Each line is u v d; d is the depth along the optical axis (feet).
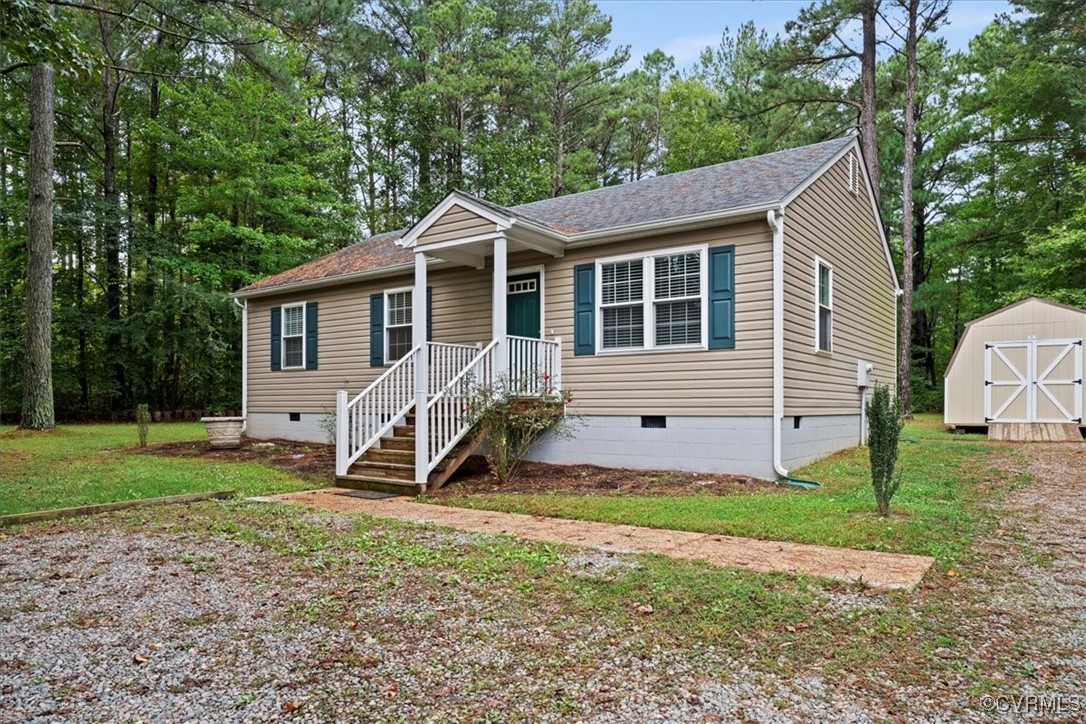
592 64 95.35
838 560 16.61
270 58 55.31
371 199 98.84
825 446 35.42
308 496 27.81
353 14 67.00
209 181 76.74
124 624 12.70
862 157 42.91
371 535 19.92
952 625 12.37
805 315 32.40
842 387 38.68
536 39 101.04
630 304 33.12
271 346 51.34
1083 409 45.16
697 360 31.14
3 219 71.36
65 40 28.43
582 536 19.67
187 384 80.94
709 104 75.97
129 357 73.46
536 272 36.70
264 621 12.82
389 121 95.96
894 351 52.16
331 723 8.98
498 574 15.69
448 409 30.09
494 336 31.81
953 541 18.31
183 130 75.97
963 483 27.89
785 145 81.92
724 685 10.01
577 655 11.12
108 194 71.56
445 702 9.55
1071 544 18.31
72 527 21.17
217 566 16.63
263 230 77.05
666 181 41.27
